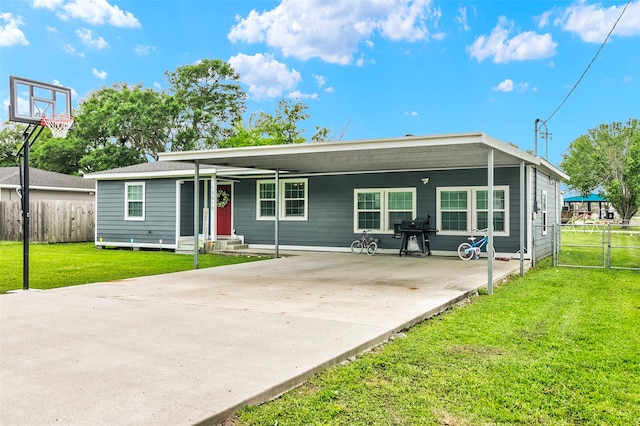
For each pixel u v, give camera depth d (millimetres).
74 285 8461
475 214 12750
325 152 8820
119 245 16766
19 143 34812
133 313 5797
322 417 3035
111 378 3504
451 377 3760
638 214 50781
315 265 11023
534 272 10625
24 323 5273
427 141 7586
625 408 3229
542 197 14102
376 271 9867
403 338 4934
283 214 15555
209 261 12680
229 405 3014
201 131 34406
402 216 13773
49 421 2773
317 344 4398
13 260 12734
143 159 31453
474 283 8172
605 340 4863
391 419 3021
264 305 6289
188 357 4016
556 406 3254
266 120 34750
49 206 18484
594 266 11242
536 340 4859
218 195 16672
